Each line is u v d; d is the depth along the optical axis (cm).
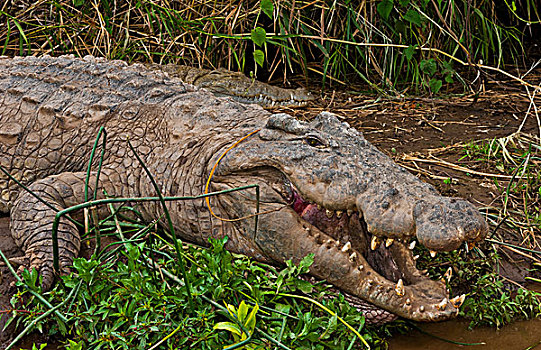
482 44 823
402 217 321
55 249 340
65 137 461
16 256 405
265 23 842
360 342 336
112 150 447
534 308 369
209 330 311
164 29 788
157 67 727
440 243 306
